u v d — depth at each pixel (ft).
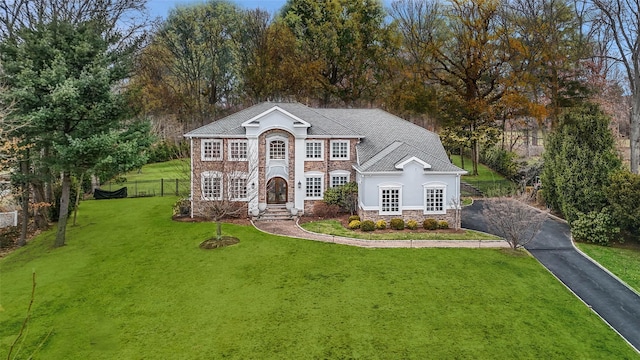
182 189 171.32
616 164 102.42
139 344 56.75
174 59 244.63
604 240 95.45
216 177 116.98
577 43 163.12
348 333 59.21
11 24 109.70
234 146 119.55
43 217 120.16
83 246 98.43
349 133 124.47
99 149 93.61
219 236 96.78
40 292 73.10
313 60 227.81
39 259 90.38
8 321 63.26
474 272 79.61
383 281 75.46
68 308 67.21
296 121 119.24
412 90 200.75
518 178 166.91
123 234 106.73
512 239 91.97
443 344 56.70
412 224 107.86
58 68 90.07
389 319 62.85
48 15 114.93
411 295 70.28
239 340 57.52
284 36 222.28
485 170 195.11
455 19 193.98
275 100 220.02
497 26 185.26
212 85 252.21
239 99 248.11
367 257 86.99
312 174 122.42
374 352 54.85
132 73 143.95
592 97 166.30
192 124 245.24
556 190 118.42
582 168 103.45
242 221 116.16
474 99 184.96
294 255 88.43
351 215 117.50
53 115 90.99
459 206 110.32
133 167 102.42
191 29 240.94
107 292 72.74
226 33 244.63
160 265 84.53
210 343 56.90
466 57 192.44
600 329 61.41
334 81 237.04
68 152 91.66
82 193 152.97
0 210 100.22
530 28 170.40
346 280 75.97
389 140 128.98
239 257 87.61
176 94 246.47
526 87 175.83
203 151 118.52
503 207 94.17
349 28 225.76
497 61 185.47
